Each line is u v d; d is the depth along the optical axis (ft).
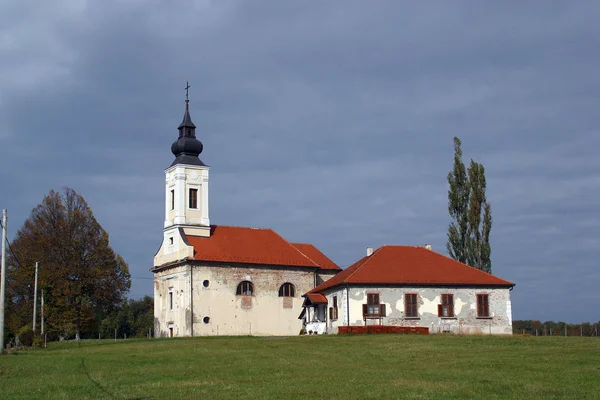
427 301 247.91
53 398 95.55
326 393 100.22
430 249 270.87
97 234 299.58
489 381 112.06
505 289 253.24
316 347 181.27
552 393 99.91
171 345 198.18
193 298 280.72
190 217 298.35
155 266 305.32
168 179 306.55
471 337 202.90
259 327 289.53
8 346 234.99
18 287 295.28
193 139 305.94
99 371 131.13
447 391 101.50
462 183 301.22
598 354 152.25
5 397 97.66
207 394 99.86
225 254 290.97
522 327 295.69
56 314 290.35
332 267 313.53
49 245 290.15
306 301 270.67
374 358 152.66
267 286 294.05
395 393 99.71
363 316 243.19
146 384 111.04
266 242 307.78
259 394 99.55
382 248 265.13
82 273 291.79
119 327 523.70
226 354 164.25
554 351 160.66
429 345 179.42
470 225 297.12
